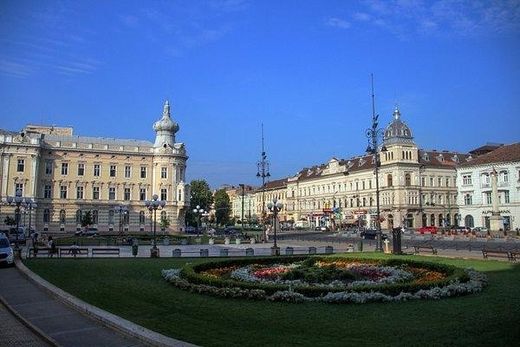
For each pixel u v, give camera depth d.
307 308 16.09
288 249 42.97
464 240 63.91
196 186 144.88
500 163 88.94
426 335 12.34
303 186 146.75
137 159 100.38
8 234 64.75
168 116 105.56
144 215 99.94
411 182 106.94
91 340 12.34
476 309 15.55
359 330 13.03
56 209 93.88
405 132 108.81
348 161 129.75
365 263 27.91
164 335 12.47
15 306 17.27
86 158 96.81
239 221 153.62
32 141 90.44
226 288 18.55
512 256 33.12
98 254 40.78
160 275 25.94
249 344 11.66
